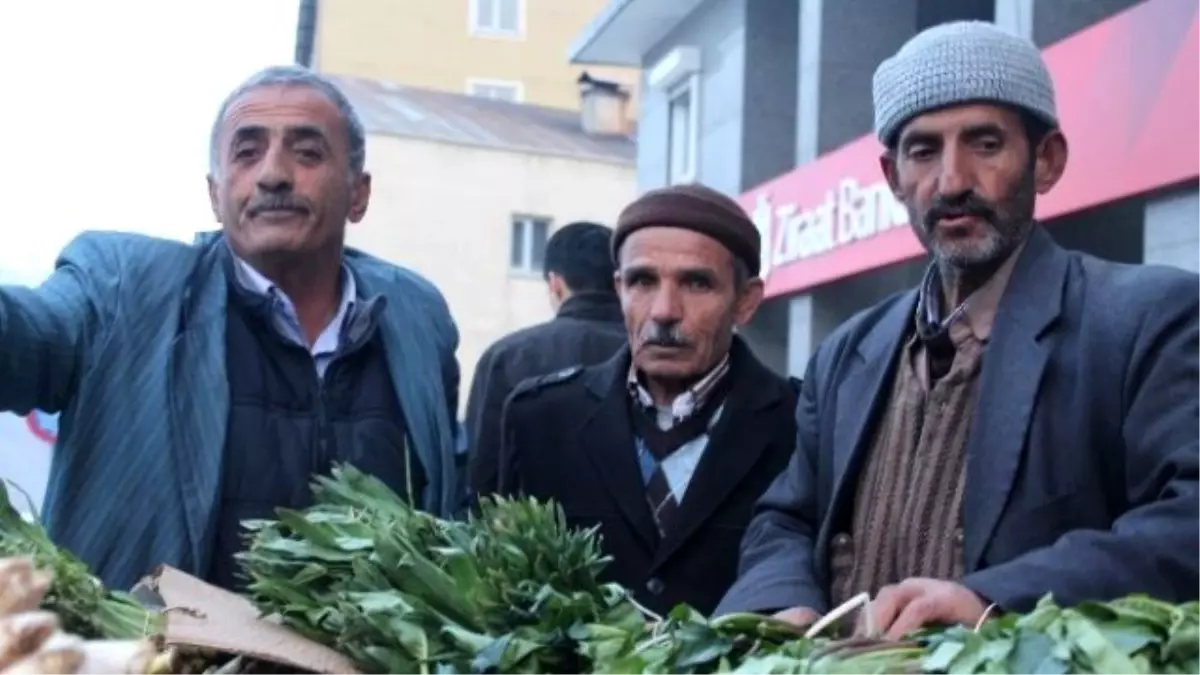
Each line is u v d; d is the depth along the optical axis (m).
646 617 2.10
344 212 2.87
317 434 2.77
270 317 2.79
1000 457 2.14
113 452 2.58
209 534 2.59
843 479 2.36
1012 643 1.53
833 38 10.62
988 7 10.67
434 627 1.80
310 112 2.79
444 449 2.91
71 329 2.62
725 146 12.30
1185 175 6.18
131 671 1.75
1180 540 1.90
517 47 30.00
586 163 22.77
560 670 1.78
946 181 2.20
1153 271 2.15
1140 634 1.54
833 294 10.49
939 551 2.21
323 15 29.31
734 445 2.91
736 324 3.03
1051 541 2.11
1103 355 2.11
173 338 2.67
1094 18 8.02
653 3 12.80
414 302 3.04
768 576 2.33
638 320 2.93
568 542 1.97
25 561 1.87
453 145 22.33
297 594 1.84
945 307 2.34
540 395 3.06
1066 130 7.10
